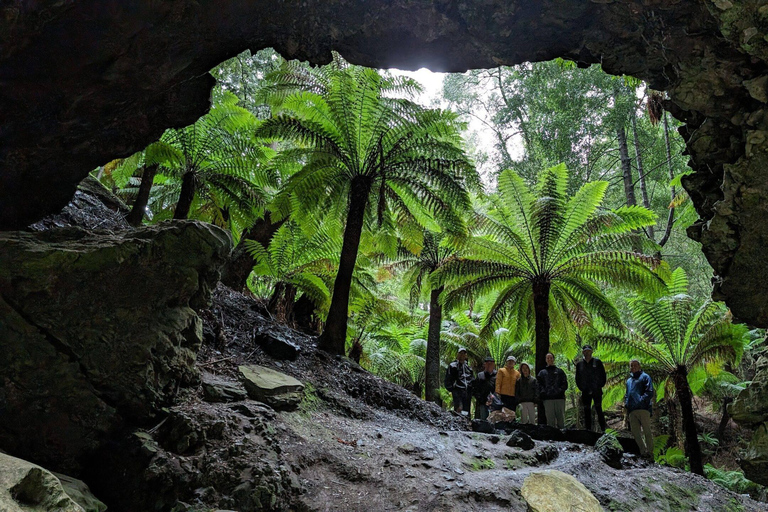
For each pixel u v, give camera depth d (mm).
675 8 2678
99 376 3521
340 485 3873
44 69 2904
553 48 3289
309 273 8984
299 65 8695
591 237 9570
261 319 7344
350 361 7406
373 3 3076
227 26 3131
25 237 3688
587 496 4000
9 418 3229
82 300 3551
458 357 8414
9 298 3350
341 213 9250
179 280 4020
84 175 3869
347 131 8070
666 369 10859
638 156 18094
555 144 15898
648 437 7078
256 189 9656
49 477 2104
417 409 6867
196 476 3406
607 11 2912
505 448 5414
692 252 19172
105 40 2852
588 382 7707
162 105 3732
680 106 3039
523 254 9688
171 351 3982
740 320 3162
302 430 4512
